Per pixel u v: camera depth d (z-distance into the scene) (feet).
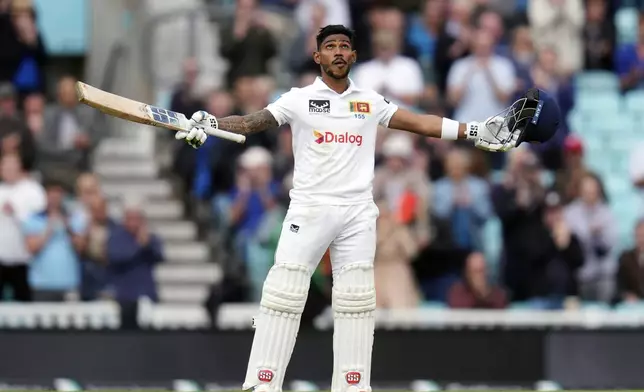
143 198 152.76
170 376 118.52
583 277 141.69
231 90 156.87
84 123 154.30
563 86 155.53
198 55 165.58
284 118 73.82
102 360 118.62
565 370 118.32
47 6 167.32
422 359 118.32
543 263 138.92
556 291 138.62
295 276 73.67
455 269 138.31
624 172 164.25
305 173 73.72
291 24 159.02
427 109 150.82
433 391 114.42
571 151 147.23
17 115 148.66
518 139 76.64
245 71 156.46
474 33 155.84
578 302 139.64
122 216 139.33
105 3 167.32
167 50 165.89
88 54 167.53
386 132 142.51
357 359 74.38
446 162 140.87
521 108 76.13
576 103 166.61
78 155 152.35
